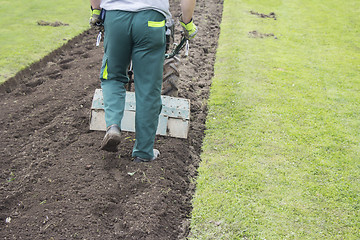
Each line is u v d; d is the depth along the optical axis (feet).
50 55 22.75
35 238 9.27
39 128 14.84
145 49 10.54
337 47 26.68
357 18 34.12
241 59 23.22
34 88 18.58
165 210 10.38
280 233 9.91
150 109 11.22
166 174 11.80
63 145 13.50
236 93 18.33
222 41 26.99
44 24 28.25
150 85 10.95
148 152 11.94
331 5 38.65
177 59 15.42
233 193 11.39
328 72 21.85
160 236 9.59
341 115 16.69
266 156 13.38
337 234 9.98
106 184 11.24
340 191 11.67
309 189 11.72
